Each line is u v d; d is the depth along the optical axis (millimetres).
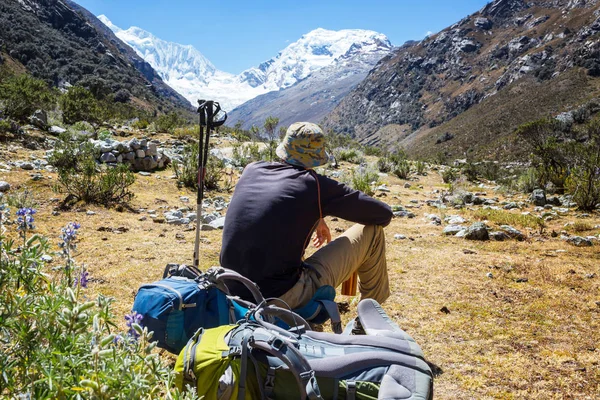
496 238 8328
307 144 3213
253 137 24547
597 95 168625
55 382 1565
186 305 2576
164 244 6812
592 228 9188
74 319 1663
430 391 2166
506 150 131750
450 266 6633
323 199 3180
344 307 5203
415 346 2328
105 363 1611
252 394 2191
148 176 11844
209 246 6859
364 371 2170
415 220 9891
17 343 1800
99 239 6805
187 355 2244
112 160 11914
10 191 8406
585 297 5594
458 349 4355
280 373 2145
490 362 4145
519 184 15930
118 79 173625
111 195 9016
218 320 2633
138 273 5605
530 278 6219
